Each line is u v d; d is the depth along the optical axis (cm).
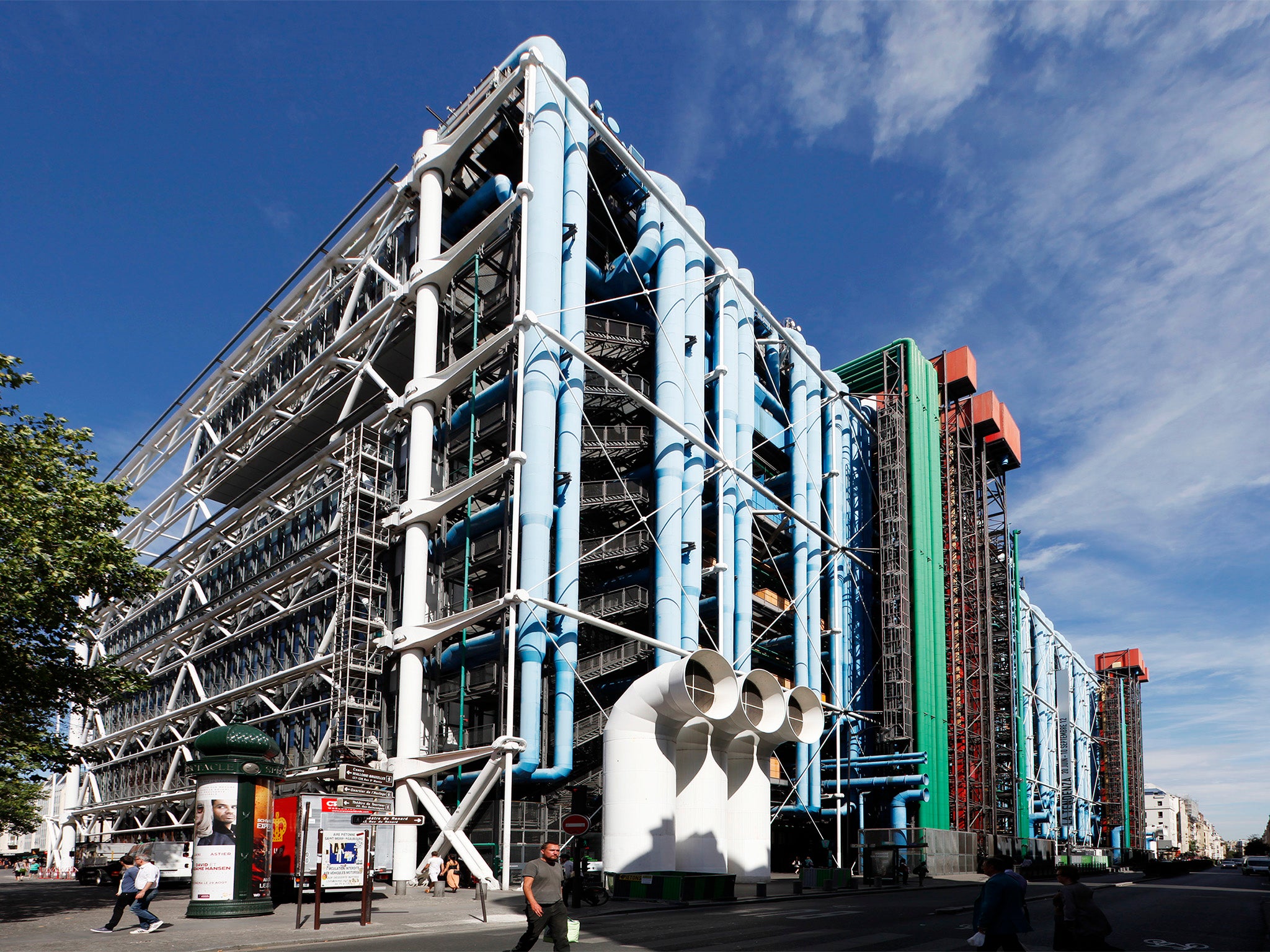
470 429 4566
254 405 6438
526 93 4397
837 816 5584
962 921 2275
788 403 6812
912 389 7200
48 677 2550
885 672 6456
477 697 4566
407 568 4169
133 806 6450
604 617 4778
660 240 5159
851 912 2598
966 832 6500
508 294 4612
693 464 5031
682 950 1580
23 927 1958
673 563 4747
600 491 4925
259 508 5859
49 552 2514
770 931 1975
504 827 3525
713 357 5747
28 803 6375
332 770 3981
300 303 5916
